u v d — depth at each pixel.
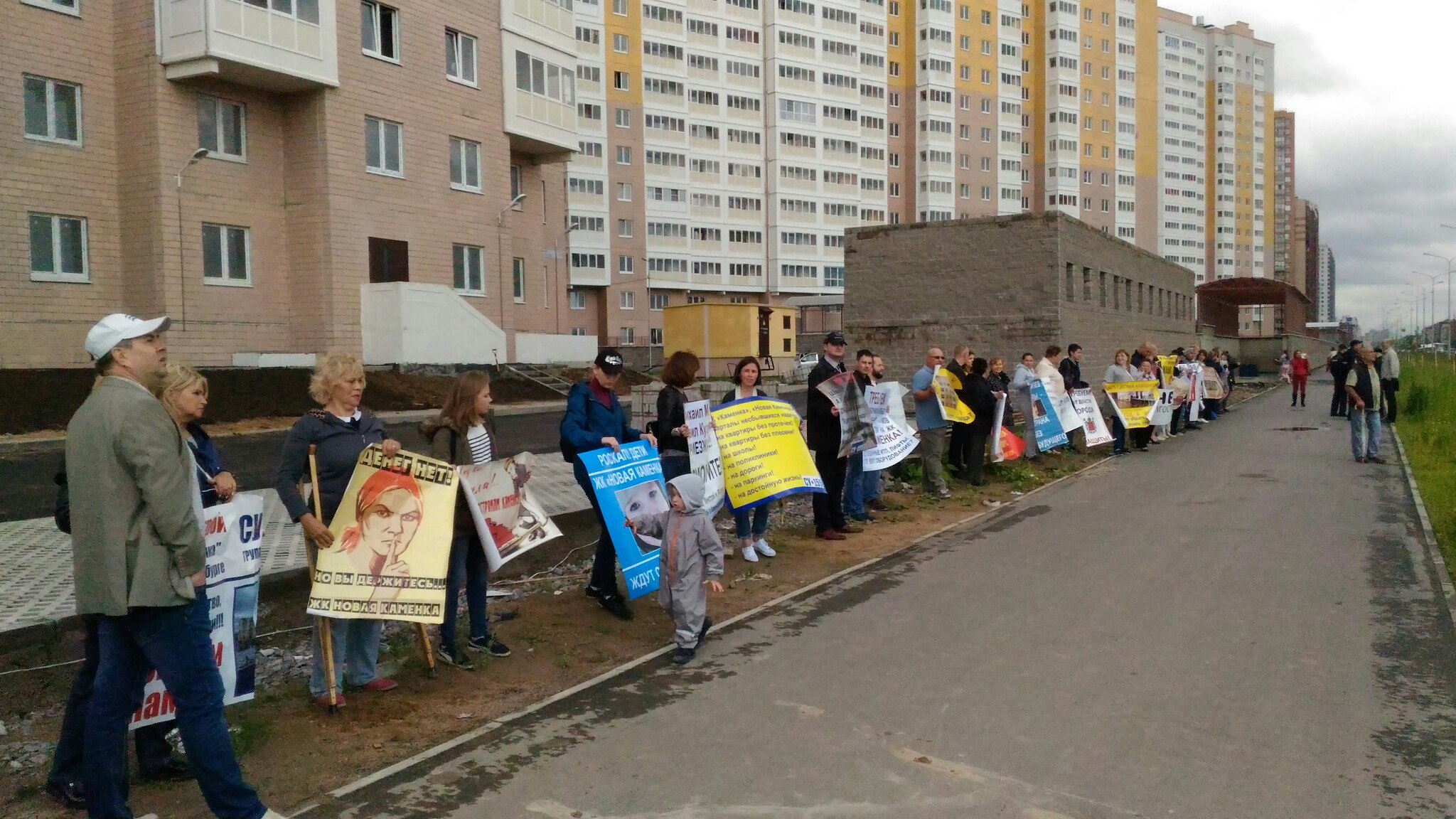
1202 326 48.31
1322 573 8.26
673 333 45.25
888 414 11.71
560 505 10.67
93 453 3.72
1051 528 10.53
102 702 3.82
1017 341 23.25
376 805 4.16
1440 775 4.34
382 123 28.92
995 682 5.62
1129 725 4.94
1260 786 4.23
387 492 5.39
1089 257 25.47
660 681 5.74
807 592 7.88
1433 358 49.31
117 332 3.86
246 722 5.02
